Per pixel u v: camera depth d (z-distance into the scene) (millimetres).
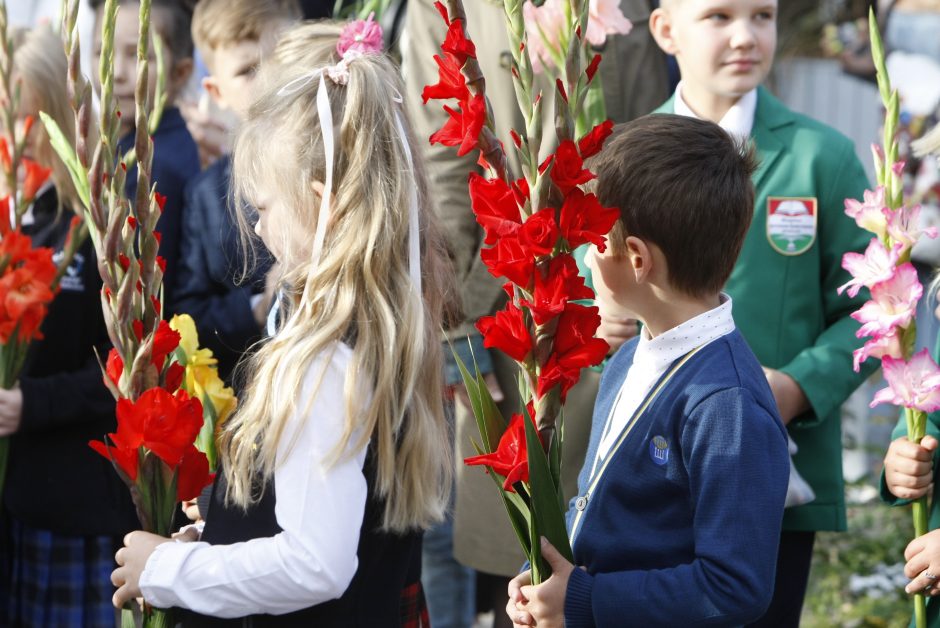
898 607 3828
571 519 2002
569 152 1596
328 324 1819
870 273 2273
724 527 1725
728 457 1746
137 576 1878
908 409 2297
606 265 1905
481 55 2910
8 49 2838
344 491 1780
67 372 3061
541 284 1628
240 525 1849
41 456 3031
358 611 1883
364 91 1942
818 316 2701
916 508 2324
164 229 3266
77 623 3078
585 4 1598
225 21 3355
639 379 1911
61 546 3076
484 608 3947
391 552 1948
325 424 1780
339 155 1920
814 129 2730
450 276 2215
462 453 3025
